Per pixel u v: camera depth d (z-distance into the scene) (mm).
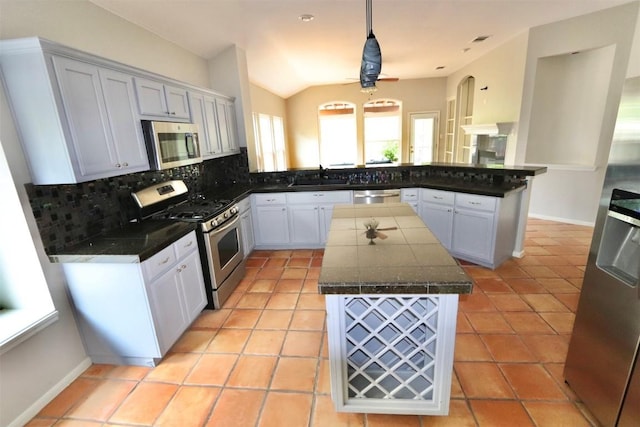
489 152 5707
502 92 5223
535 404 1750
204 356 2262
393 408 1649
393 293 1392
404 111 8227
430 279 1390
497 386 1875
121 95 2246
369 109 8617
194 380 2045
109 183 2455
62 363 2035
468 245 3457
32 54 1681
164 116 2732
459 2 3344
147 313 2062
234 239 3242
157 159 2531
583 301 1660
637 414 1315
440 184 3672
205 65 4164
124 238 2242
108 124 2131
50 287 1961
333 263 1590
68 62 1827
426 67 6672
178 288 2363
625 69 3869
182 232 2389
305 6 3146
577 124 4691
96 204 2330
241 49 4266
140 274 1987
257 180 4527
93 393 1978
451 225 3574
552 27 4270
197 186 3811
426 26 3988
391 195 3873
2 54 1690
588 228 4516
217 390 1957
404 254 1673
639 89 1281
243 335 2479
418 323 1555
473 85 6805
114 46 2633
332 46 4574
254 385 1981
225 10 3086
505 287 2965
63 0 2145
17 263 1908
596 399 1572
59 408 1880
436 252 1688
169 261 2252
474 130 5715
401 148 8422
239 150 4434
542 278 3117
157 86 2639
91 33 2396
